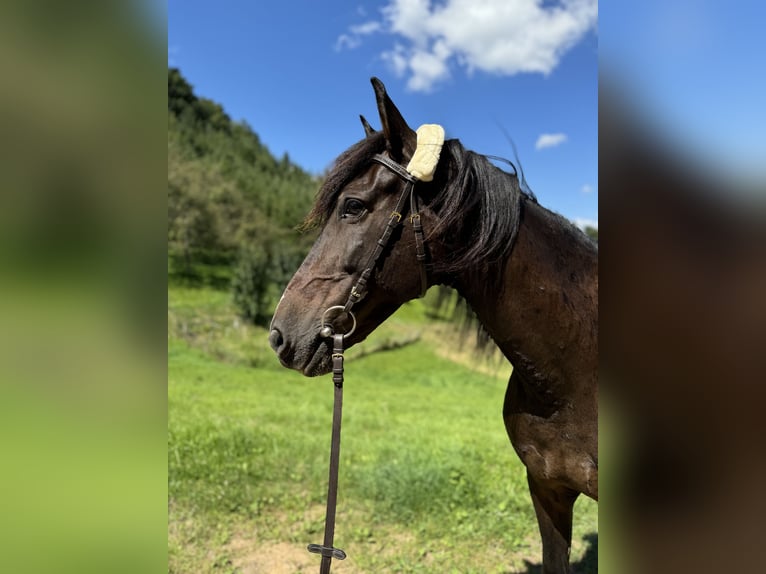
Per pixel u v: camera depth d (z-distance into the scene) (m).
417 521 3.43
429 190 1.53
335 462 1.44
